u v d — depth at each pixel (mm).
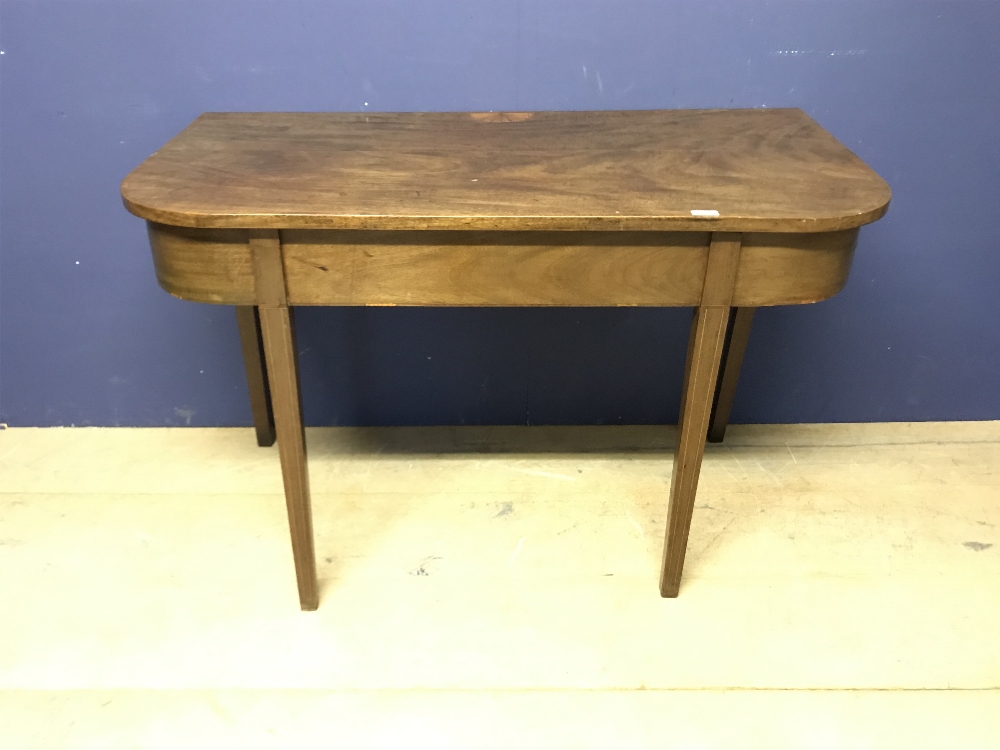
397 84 1589
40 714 1265
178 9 1514
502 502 1708
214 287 1170
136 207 1103
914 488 1751
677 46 1560
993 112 1615
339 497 1717
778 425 1961
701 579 1514
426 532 1623
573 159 1281
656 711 1273
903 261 1766
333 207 1090
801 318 1822
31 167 1645
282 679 1322
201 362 1865
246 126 1439
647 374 1879
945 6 1523
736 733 1242
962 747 1223
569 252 1146
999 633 1406
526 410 1931
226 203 1100
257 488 1750
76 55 1548
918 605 1460
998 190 1688
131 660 1352
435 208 1090
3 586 1487
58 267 1747
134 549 1578
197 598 1469
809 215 1080
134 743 1227
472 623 1421
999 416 1957
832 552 1576
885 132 1640
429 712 1271
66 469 1801
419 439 1902
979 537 1617
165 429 1945
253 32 1537
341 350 1837
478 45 1554
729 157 1295
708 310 1189
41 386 1885
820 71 1584
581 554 1572
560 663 1350
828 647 1380
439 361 1855
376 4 1514
